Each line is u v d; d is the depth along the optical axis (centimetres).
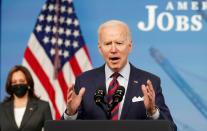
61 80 1199
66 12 1234
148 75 671
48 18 1235
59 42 1220
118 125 518
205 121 1173
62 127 522
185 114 1180
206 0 1188
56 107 1186
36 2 1242
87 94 659
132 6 1211
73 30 1225
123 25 648
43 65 1211
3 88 1222
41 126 1059
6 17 1244
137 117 639
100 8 1225
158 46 1195
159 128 513
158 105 649
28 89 1083
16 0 1248
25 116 1056
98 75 675
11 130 1048
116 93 588
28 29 1235
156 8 1201
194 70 1184
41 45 1223
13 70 1079
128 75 668
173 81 1186
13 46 1230
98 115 640
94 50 1216
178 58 1191
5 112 1063
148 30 1198
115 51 638
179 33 1191
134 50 1198
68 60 1209
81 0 1232
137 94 649
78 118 649
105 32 643
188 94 1181
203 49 1185
